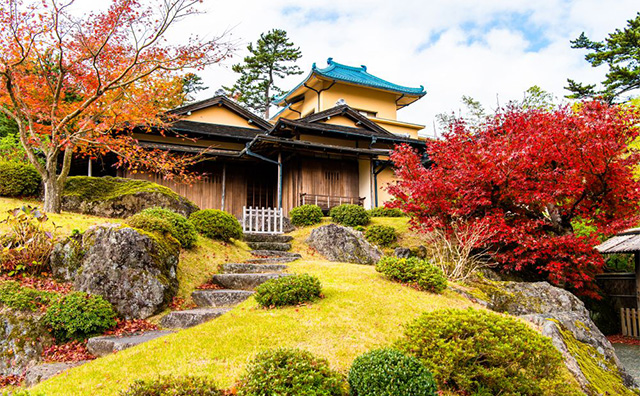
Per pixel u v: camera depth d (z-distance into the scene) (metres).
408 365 4.71
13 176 13.20
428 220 12.12
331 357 5.71
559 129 11.41
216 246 12.21
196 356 5.67
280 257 12.38
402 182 13.00
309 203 19.61
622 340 13.26
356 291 8.33
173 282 9.00
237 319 6.94
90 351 6.96
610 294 15.18
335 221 16.86
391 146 22.72
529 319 7.92
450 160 12.75
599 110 11.47
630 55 23.00
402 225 16.55
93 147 13.47
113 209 13.09
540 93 24.92
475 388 5.24
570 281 11.98
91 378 5.20
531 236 11.36
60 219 10.66
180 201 14.35
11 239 8.69
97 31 10.84
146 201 13.58
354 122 23.03
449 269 11.32
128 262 8.27
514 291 9.95
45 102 11.96
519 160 11.02
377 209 18.88
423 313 6.09
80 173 19.92
